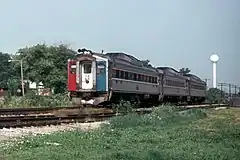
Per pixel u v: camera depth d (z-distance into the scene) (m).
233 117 26.80
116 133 16.64
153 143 14.32
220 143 14.33
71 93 34.00
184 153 11.91
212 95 74.88
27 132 17.38
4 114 27.56
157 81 45.94
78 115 25.73
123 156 11.16
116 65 34.50
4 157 11.20
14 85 77.56
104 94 33.06
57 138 14.98
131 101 38.47
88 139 14.77
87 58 33.34
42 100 42.84
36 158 10.99
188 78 59.94
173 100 53.81
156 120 22.20
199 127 19.92
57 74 82.31
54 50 85.31
